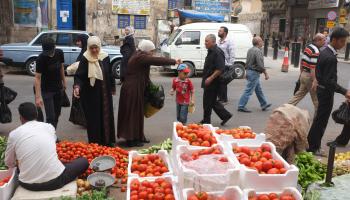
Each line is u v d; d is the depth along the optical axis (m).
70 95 11.02
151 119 8.89
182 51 14.94
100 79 6.19
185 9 20.30
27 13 17.67
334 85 6.29
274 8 41.78
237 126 8.55
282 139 4.46
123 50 10.66
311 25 35.34
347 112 6.98
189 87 7.43
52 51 6.35
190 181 3.58
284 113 4.51
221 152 4.12
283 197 3.50
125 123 6.71
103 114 6.35
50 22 18.39
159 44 19.23
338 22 29.38
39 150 4.32
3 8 17.38
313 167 5.03
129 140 6.77
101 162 5.27
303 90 7.96
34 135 4.36
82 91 6.27
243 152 4.11
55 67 6.45
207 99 7.80
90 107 6.29
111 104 6.47
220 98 10.62
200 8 20.98
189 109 7.50
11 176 4.46
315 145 6.65
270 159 3.93
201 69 15.19
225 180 3.57
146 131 7.90
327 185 4.09
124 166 5.39
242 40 15.24
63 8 18.47
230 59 9.94
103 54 6.32
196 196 3.48
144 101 6.84
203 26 15.12
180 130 4.57
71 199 4.15
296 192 3.53
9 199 4.28
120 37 19.03
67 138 7.25
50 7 18.25
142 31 19.53
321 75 6.32
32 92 11.20
